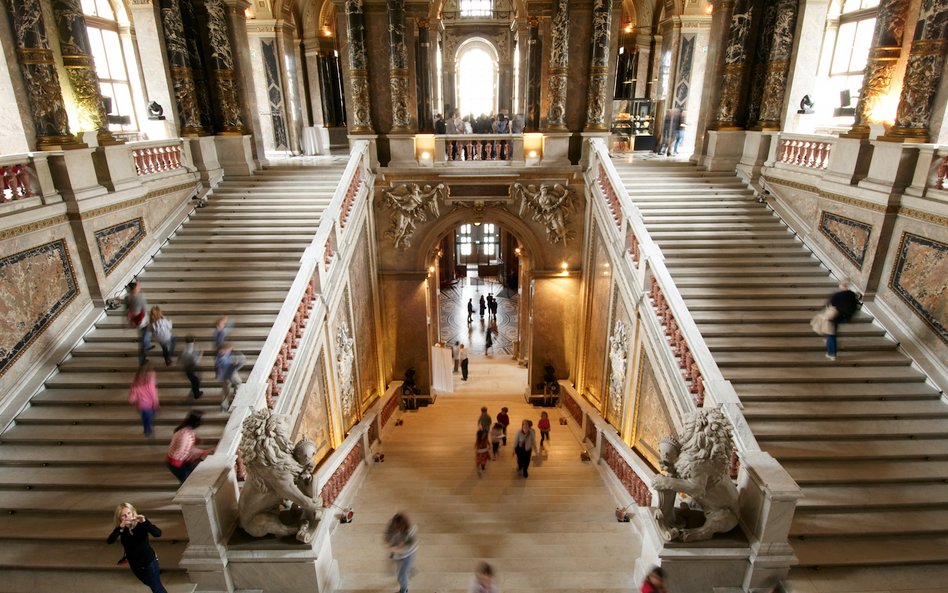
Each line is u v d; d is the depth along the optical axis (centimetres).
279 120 1738
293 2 1748
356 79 1297
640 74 1838
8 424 730
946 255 750
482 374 1708
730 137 1260
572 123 1351
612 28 1275
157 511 623
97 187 903
